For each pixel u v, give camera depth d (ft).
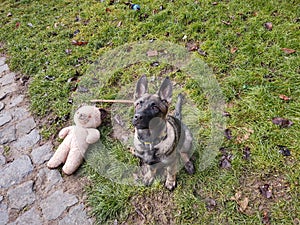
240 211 3.31
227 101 4.53
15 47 6.31
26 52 6.11
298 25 5.52
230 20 5.94
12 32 6.80
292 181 3.48
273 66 4.91
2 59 6.18
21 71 5.77
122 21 6.53
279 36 5.37
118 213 3.47
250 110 4.31
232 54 5.26
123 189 3.65
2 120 4.86
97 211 3.48
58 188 3.80
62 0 7.78
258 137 3.95
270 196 3.37
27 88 5.38
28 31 6.77
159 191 3.58
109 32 6.27
